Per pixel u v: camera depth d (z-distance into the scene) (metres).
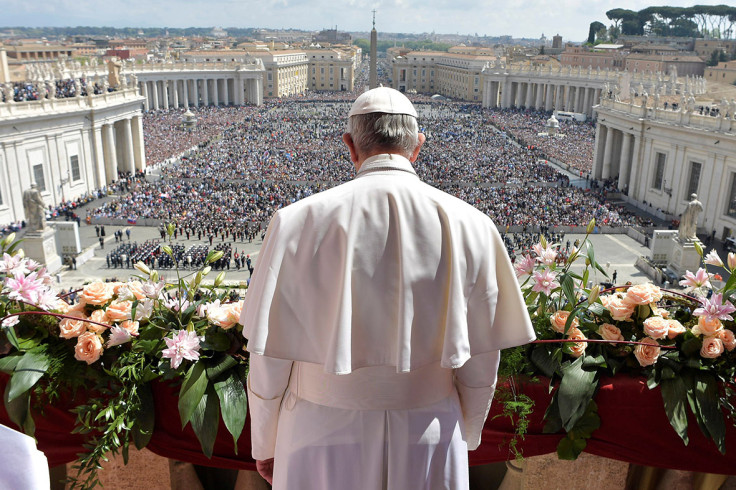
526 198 62.47
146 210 57.53
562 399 4.54
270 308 2.97
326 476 3.07
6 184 55.50
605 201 65.56
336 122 123.94
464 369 3.29
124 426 4.33
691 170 59.84
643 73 105.25
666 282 41.62
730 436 4.72
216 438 4.62
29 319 4.76
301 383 3.21
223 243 49.16
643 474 5.11
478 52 197.38
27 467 2.13
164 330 4.69
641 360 4.62
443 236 3.05
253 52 180.38
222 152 89.31
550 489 5.10
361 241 2.95
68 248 44.28
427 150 90.94
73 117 64.00
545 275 4.83
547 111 144.75
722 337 4.62
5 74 84.50
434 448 3.10
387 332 3.00
